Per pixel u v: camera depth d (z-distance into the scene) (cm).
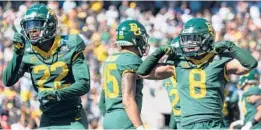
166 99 2642
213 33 1538
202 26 1521
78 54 1589
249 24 3312
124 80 1588
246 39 3183
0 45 3059
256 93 2128
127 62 1600
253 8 3397
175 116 1748
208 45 1524
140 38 1625
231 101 2555
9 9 3453
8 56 2994
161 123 2645
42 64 1589
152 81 2648
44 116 1611
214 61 1535
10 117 2589
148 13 3447
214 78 1530
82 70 1580
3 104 2603
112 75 1614
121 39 1619
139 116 1566
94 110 2741
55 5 3456
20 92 2641
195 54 1520
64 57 1584
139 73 1562
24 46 1568
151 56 1548
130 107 1566
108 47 3092
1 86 2645
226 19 3353
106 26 3303
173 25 3362
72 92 1562
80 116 1612
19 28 1814
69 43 1588
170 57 1568
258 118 2081
